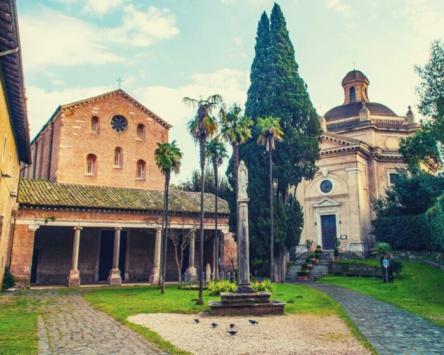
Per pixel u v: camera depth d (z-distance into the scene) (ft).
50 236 113.70
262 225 111.04
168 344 34.06
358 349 32.24
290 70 125.49
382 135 163.32
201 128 75.00
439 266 106.22
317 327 42.57
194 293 81.51
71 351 31.42
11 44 41.16
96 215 107.34
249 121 102.22
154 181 139.74
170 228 117.08
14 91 52.65
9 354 29.73
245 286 54.65
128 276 121.70
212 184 185.37
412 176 132.98
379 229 134.82
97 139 132.77
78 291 89.10
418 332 39.73
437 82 83.92
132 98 140.46
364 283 97.19
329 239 152.46
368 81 189.57
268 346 33.45
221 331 40.45
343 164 152.56
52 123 136.36
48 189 109.29
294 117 120.78
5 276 90.38
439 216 97.71
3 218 68.13
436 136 87.71
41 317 50.31
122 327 43.32
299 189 160.97
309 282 107.86
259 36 131.95
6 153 61.57
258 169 116.78
